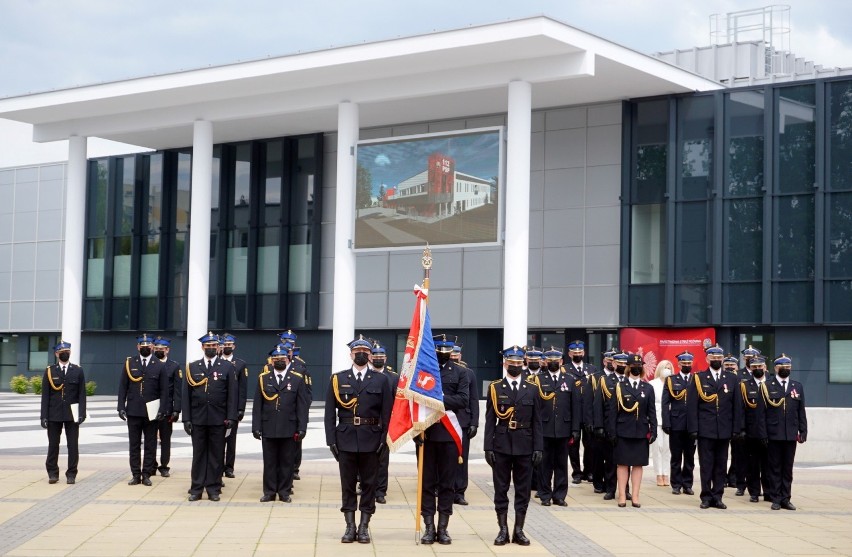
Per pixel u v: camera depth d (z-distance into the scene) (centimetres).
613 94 3728
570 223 3900
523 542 1352
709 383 1734
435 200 3647
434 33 3344
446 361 1527
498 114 4097
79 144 4519
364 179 3769
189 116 4184
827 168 3428
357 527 1388
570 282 3888
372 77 3706
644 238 3753
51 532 1382
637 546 1362
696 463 2386
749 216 3559
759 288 3528
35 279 5419
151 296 4928
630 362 1736
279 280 4534
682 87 3628
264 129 4428
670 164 3675
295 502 1681
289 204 4550
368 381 1373
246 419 3556
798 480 2103
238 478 1964
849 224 3391
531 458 1373
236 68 3762
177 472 2034
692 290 3638
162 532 1393
